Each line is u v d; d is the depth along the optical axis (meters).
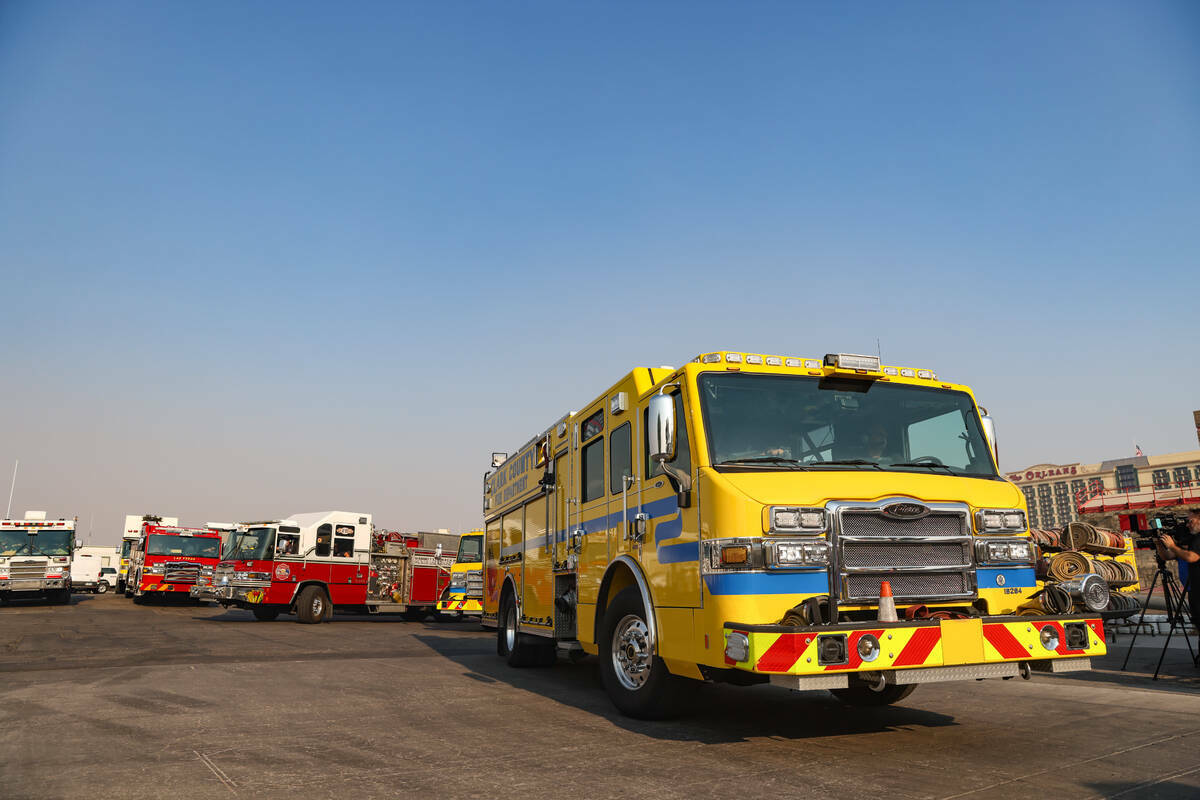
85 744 5.63
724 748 5.61
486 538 13.45
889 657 5.08
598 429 8.16
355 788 4.52
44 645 13.45
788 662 4.89
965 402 6.88
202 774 4.81
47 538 28.44
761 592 5.30
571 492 8.88
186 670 9.94
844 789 4.48
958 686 8.73
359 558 22.27
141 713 6.88
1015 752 5.44
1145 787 4.49
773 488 5.55
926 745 5.70
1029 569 6.08
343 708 7.26
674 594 6.13
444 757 5.29
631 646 6.92
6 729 6.17
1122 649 11.34
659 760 5.22
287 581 20.88
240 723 6.46
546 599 9.60
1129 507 21.48
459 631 18.75
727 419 6.09
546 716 6.93
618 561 7.21
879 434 6.43
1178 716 6.72
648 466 6.85
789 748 5.61
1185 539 9.31
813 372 6.54
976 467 6.60
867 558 5.54
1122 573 7.47
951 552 5.79
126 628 17.80
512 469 11.77
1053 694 8.09
